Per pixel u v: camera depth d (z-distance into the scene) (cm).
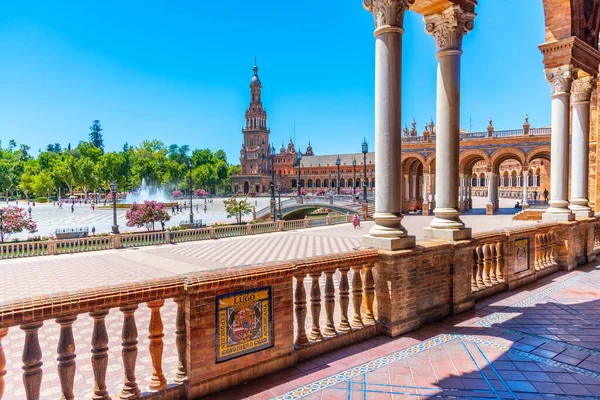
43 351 778
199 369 387
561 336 553
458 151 690
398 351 504
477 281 753
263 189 11644
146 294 350
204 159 13225
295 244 2475
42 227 4044
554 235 995
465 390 406
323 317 855
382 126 580
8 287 1393
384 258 553
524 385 416
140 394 362
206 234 2733
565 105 994
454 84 675
